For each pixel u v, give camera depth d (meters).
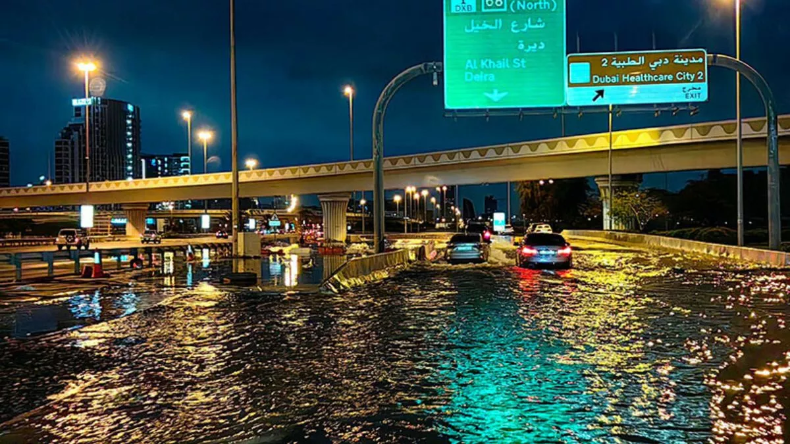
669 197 92.06
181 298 18.48
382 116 26.14
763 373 8.95
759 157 46.22
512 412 7.25
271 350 10.95
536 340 11.58
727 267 28.89
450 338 11.89
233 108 31.66
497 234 83.88
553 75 25.09
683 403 7.52
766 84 26.94
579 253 41.66
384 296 18.95
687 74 25.95
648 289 20.14
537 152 56.25
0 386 8.66
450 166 62.88
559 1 24.92
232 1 30.70
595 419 6.96
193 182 82.94
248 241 33.31
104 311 15.85
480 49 25.11
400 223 179.62
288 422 7.01
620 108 26.12
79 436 6.64
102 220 130.12
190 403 7.79
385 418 7.09
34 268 29.97
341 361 10.02
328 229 75.94
